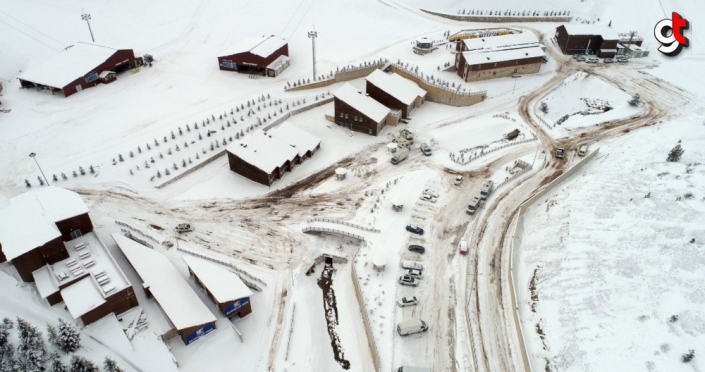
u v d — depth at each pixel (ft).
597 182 191.83
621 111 249.96
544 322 142.31
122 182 203.31
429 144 233.76
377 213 189.88
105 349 136.67
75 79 261.24
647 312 135.23
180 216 188.96
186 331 139.54
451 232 179.73
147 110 251.39
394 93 251.39
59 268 152.15
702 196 169.37
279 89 273.54
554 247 164.86
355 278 161.17
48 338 135.23
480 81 278.46
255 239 180.04
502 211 188.55
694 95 257.96
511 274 156.15
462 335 142.31
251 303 157.89
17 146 220.43
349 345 147.95
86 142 224.74
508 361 134.82
